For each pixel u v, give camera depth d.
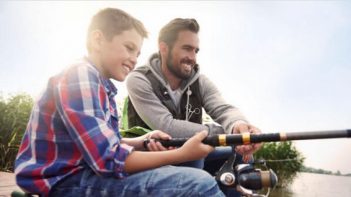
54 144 1.34
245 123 2.09
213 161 2.21
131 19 1.58
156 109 2.26
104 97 1.41
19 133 4.98
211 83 2.59
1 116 5.00
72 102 1.30
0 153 4.75
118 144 1.31
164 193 1.30
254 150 1.75
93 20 1.58
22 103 5.21
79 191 1.31
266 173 1.54
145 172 1.33
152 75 2.39
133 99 2.33
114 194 1.30
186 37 2.35
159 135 1.64
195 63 2.42
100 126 1.29
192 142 1.40
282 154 6.73
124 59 1.54
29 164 1.33
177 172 1.33
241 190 1.56
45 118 1.35
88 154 1.25
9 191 2.61
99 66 1.55
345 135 1.43
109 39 1.53
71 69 1.36
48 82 1.39
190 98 2.47
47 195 1.32
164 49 2.40
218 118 2.35
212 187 1.32
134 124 2.40
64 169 1.32
